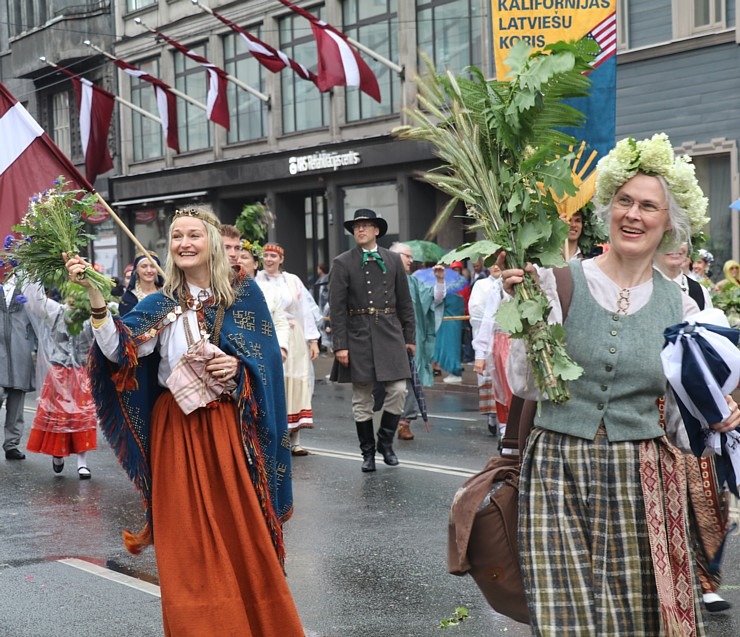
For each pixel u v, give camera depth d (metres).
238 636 4.11
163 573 4.18
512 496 3.77
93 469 10.12
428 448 10.69
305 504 8.00
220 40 30.77
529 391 3.67
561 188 3.54
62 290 6.55
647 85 19.20
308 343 11.66
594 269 3.67
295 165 27.66
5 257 4.69
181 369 4.29
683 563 3.45
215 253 4.48
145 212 34.59
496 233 3.66
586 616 3.41
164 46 32.84
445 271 17.77
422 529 7.07
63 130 37.47
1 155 6.08
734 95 17.84
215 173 30.86
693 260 5.95
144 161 34.31
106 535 7.23
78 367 9.67
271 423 4.50
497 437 11.27
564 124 3.68
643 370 3.55
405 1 24.17
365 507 7.83
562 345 3.56
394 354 9.41
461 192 3.73
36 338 10.78
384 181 25.70
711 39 18.05
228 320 4.46
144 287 8.36
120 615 5.34
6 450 10.81
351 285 9.44
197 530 4.23
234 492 4.29
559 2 7.37
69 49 35.97
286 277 10.63
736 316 7.21
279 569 4.30
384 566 6.16
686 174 3.56
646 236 3.58
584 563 3.47
